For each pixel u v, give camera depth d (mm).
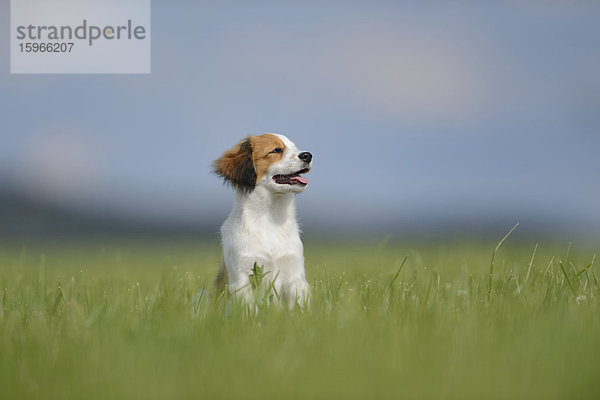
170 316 7875
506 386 5480
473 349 6227
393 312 7906
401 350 6273
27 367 6035
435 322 7293
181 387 5566
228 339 6859
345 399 5395
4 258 27438
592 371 5621
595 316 7375
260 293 9617
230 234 10812
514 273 10641
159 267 19234
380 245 14461
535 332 6594
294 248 10742
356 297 9016
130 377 5715
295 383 5590
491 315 7562
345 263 17484
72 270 18344
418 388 5512
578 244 22891
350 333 6820
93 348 6508
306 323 7578
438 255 17812
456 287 9734
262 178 10703
